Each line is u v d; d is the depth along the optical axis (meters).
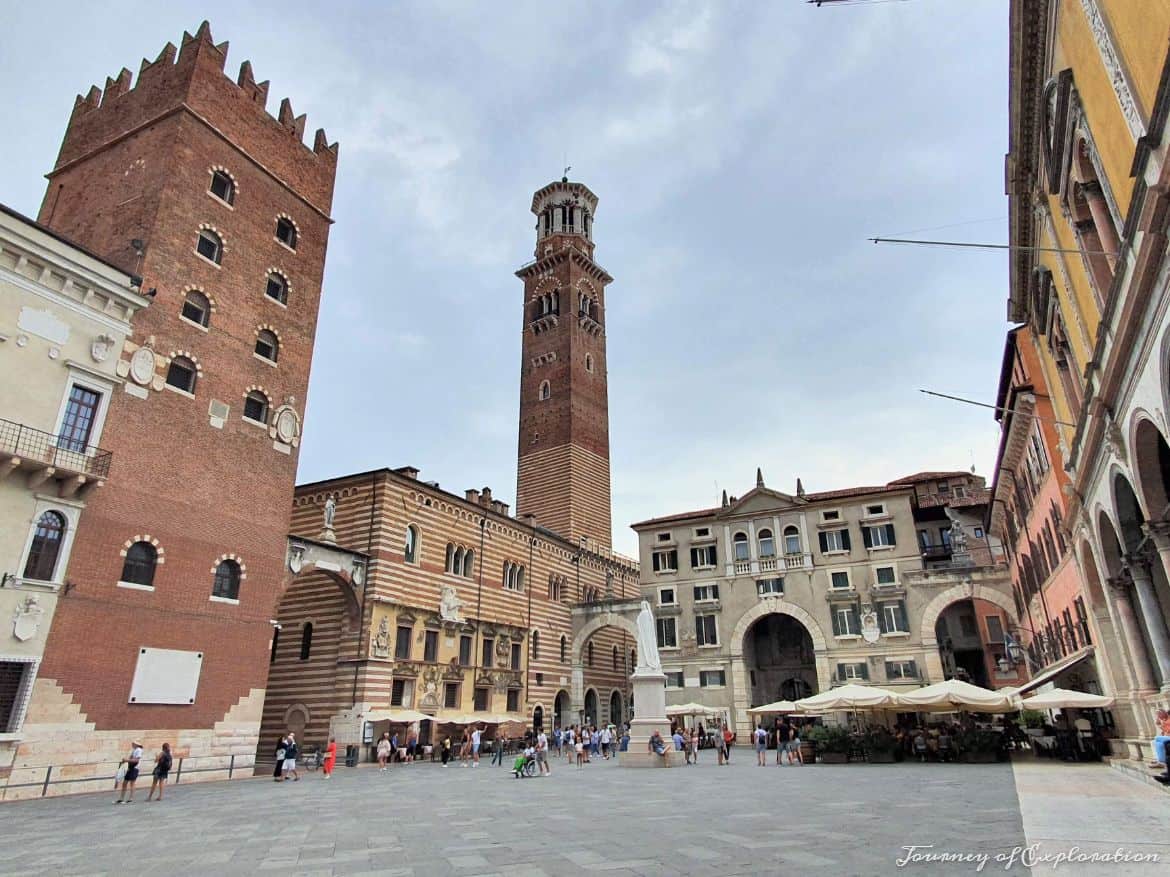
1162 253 14.03
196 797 25.62
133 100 40.28
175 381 34.66
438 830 16.80
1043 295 27.97
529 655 60.16
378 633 45.41
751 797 22.58
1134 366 17.42
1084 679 37.25
